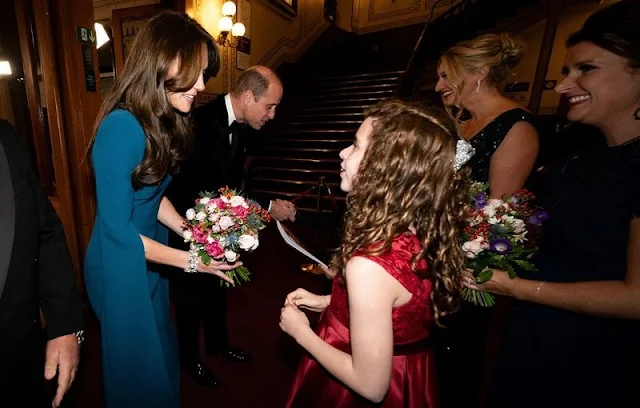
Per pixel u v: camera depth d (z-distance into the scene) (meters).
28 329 0.91
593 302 0.77
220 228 1.11
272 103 1.82
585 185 0.91
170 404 1.24
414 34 8.43
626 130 0.84
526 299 0.89
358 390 0.70
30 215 0.91
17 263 0.88
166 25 1.05
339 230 1.32
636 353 0.83
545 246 1.03
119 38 4.32
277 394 1.91
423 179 0.72
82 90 2.47
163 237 1.47
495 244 0.89
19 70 2.60
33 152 2.73
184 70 1.06
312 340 0.83
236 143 1.88
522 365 1.02
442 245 0.76
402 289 0.71
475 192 1.06
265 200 2.04
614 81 0.80
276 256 3.85
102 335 1.16
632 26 0.75
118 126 1.02
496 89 1.29
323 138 6.27
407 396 0.83
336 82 7.72
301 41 7.38
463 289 1.00
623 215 0.82
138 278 1.09
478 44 1.22
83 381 1.90
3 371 0.86
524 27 5.21
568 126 1.56
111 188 1.02
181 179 1.72
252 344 2.32
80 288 2.64
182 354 1.90
